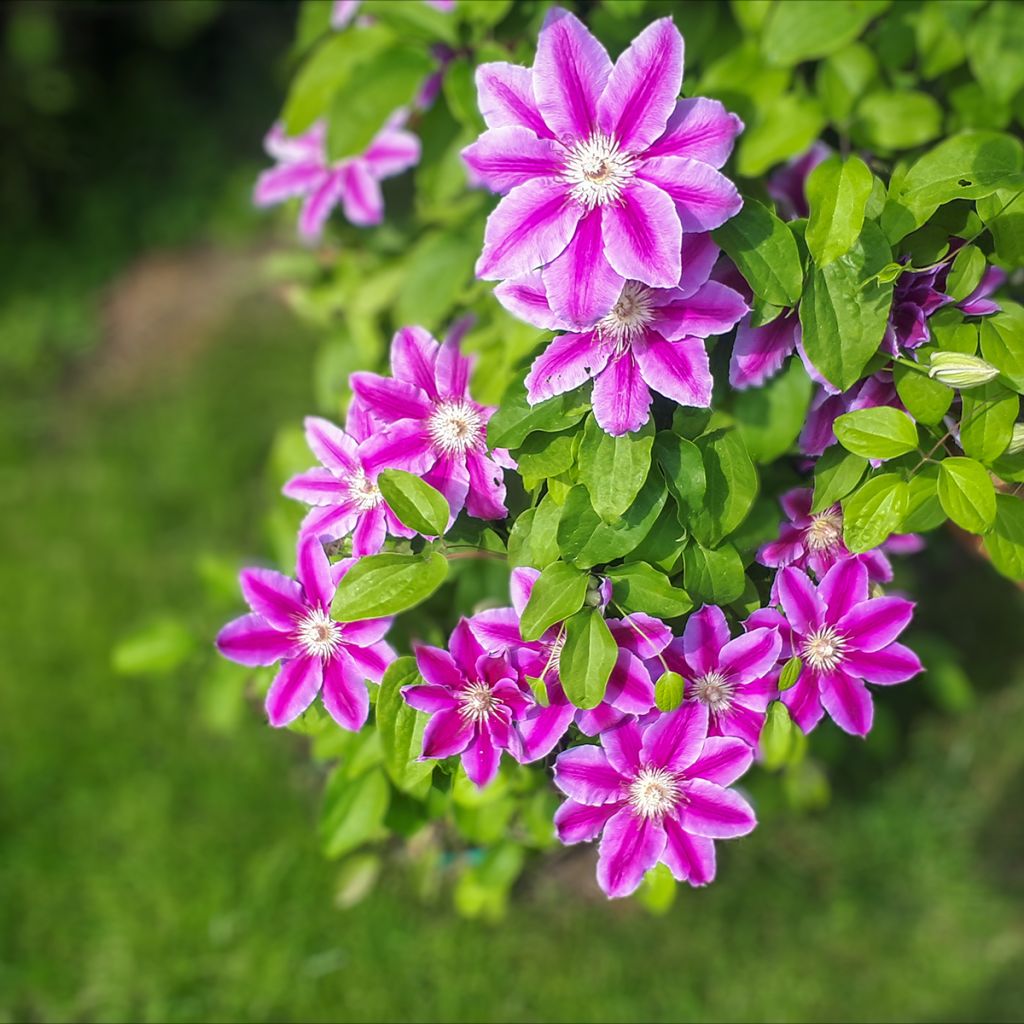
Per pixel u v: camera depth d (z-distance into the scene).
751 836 1.78
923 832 1.83
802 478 1.33
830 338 1.20
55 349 2.89
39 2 3.18
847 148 1.45
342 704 1.22
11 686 2.10
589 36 1.13
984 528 1.19
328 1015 1.73
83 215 3.23
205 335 2.87
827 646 1.22
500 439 1.20
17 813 1.92
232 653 1.23
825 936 1.77
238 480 2.47
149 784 1.95
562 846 1.57
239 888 1.82
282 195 1.60
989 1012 1.71
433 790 1.35
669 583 1.20
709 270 1.16
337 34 1.56
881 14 1.46
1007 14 1.44
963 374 1.18
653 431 1.18
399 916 1.79
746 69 1.42
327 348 1.70
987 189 1.21
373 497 1.23
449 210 1.56
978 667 2.01
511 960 1.76
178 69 3.54
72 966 1.78
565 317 1.13
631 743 1.19
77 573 2.30
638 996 1.74
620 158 1.15
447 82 1.42
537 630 1.18
